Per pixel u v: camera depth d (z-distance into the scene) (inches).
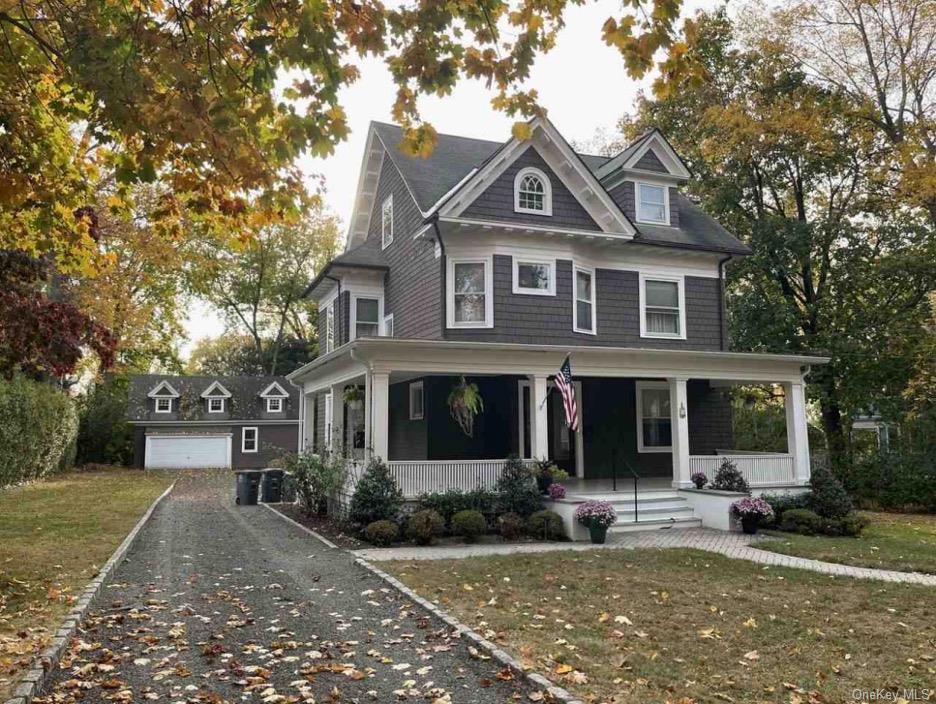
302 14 233.5
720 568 410.6
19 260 366.0
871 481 858.1
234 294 2054.6
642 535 553.0
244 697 208.2
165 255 1082.1
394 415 795.4
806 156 971.9
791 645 257.4
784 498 626.5
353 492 545.6
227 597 330.3
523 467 562.6
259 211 302.5
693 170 1087.0
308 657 243.8
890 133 949.8
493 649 245.1
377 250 853.8
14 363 369.1
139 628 277.1
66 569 373.1
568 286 672.4
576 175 675.4
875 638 268.1
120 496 821.9
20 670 215.8
